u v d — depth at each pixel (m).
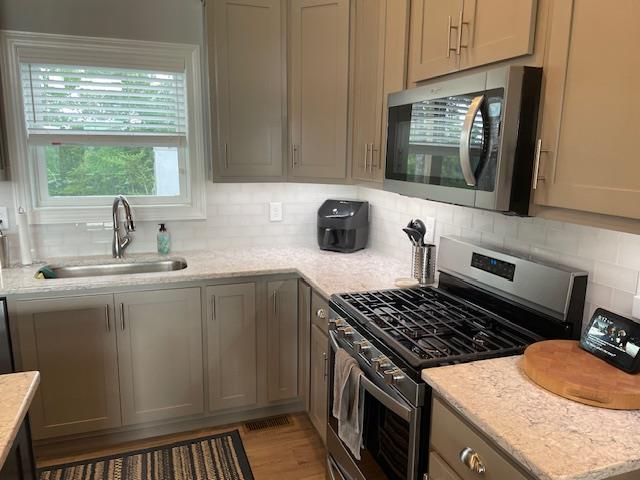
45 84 2.59
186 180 2.94
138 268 2.75
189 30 2.75
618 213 1.08
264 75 2.62
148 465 2.33
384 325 1.68
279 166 2.74
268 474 2.29
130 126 2.78
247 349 2.60
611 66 1.08
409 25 1.93
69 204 2.75
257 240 3.10
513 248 1.86
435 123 1.67
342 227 2.88
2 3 2.45
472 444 1.17
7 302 2.17
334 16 2.47
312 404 2.51
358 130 2.44
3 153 2.51
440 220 2.33
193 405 2.56
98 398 2.38
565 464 0.95
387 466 1.57
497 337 1.58
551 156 1.26
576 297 1.53
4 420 1.10
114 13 2.62
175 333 2.46
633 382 1.19
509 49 1.37
